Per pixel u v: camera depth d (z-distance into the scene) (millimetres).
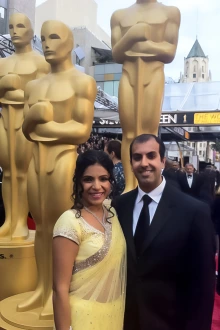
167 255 2016
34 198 3393
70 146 3348
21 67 4316
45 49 3432
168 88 10859
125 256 2074
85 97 3324
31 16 15367
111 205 2336
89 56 24562
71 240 1899
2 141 4324
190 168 6301
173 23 4070
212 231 2039
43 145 3318
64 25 3445
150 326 2014
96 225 2006
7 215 4465
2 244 4172
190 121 8719
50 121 3297
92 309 1912
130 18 4133
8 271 4113
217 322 3604
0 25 14062
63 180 3277
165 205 2092
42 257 3449
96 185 2002
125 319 2117
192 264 2002
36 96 3443
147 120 4059
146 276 2053
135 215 2201
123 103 4105
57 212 3342
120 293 2025
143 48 3969
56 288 1888
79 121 3324
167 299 2031
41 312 3256
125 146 4160
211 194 6059
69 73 3453
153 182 2125
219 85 10531
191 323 1967
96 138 10750
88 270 1927
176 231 2020
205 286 1958
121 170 4488
